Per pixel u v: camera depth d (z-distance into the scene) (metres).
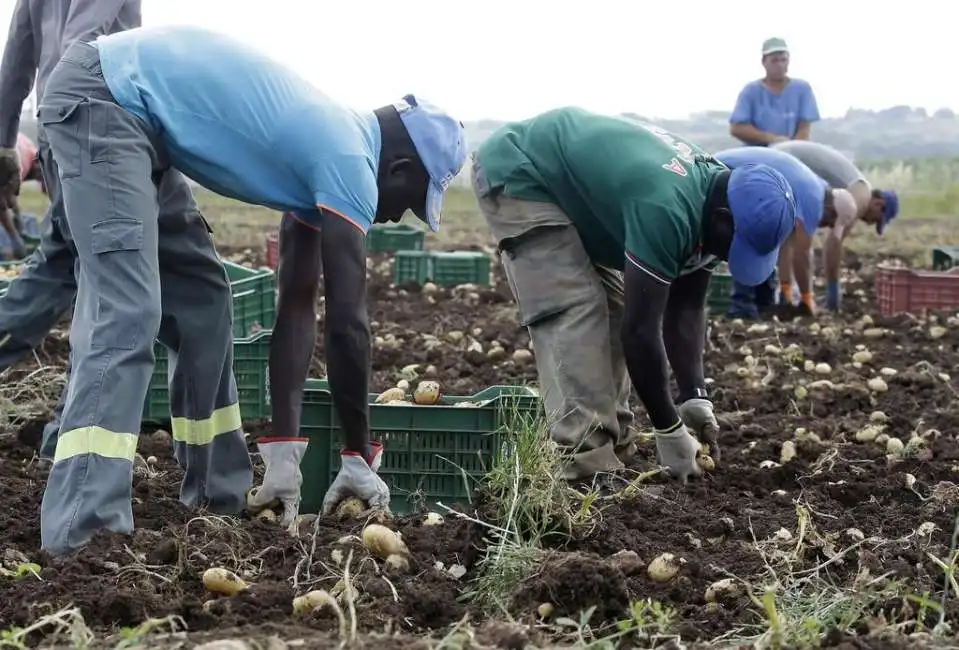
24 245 12.74
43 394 7.06
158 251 4.86
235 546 4.42
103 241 4.40
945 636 3.79
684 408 6.03
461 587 4.25
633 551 4.48
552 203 5.52
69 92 4.48
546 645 3.50
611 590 3.99
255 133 4.52
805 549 4.68
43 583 4.02
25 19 6.07
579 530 4.55
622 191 5.21
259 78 4.58
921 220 21.81
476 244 19.11
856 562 4.59
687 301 5.99
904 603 3.97
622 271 5.70
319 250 4.96
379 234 16.33
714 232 5.22
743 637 3.84
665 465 5.64
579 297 5.50
